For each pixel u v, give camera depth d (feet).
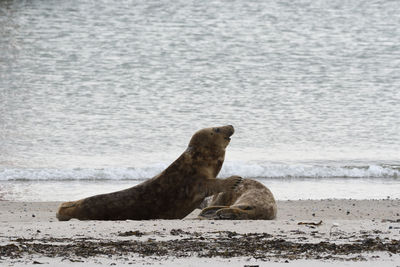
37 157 136.98
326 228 62.18
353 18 324.39
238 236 57.00
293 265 44.83
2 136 154.61
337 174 127.24
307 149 148.15
